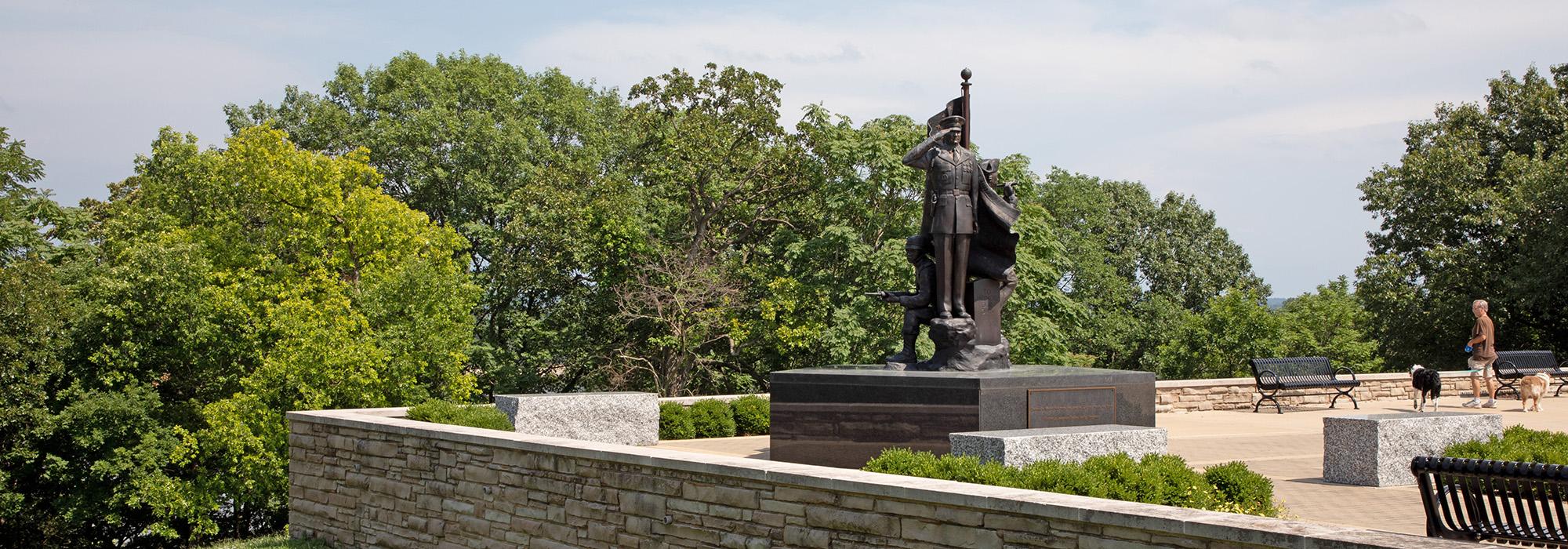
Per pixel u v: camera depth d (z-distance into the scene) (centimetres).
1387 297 3947
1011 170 3425
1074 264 5244
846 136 3362
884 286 3322
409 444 1328
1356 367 4556
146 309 2928
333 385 2912
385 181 4091
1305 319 5050
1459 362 3888
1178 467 917
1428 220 3972
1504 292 3675
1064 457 1027
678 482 996
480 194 3934
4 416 2650
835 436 1379
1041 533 727
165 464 2881
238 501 3006
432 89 4147
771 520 914
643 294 3475
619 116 4772
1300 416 2053
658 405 1800
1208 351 4716
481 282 3766
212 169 3241
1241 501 930
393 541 1348
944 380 1277
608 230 3616
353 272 3338
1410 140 4275
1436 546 563
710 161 3609
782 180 3700
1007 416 1266
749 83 3841
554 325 3825
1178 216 6588
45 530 2959
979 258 1483
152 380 3050
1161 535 662
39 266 2747
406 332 3050
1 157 2995
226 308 2995
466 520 1239
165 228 3209
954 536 780
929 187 1462
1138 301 6138
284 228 3262
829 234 3341
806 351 3562
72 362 2936
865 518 840
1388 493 1178
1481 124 4109
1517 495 684
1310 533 602
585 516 1091
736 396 2078
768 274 3675
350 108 4350
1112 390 1360
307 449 1518
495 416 1512
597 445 1116
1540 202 3503
